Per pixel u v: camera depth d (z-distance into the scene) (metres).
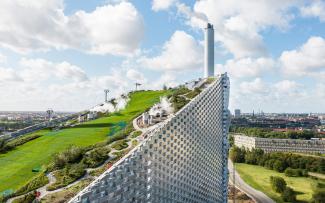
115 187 41.72
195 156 69.12
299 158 186.62
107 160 80.38
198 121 71.25
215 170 82.06
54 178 72.06
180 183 61.44
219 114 87.69
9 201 62.44
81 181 68.62
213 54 154.62
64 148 99.38
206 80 146.12
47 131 135.75
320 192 119.00
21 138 121.94
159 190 53.25
